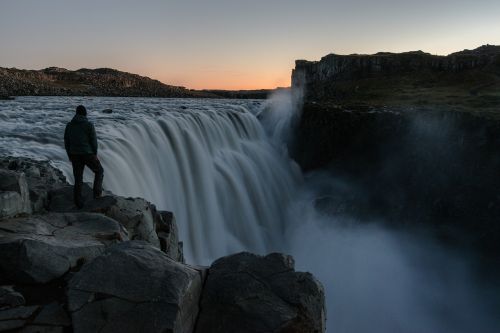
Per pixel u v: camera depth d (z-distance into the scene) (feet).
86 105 204.64
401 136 124.67
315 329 24.39
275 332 22.98
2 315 20.93
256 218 109.60
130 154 79.00
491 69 223.71
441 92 187.42
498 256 98.53
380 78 245.65
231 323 23.22
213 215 94.17
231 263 26.99
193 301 23.26
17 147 72.95
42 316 20.95
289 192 135.13
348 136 136.77
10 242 24.93
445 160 112.98
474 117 110.22
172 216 43.24
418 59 248.93
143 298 21.03
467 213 106.42
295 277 26.25
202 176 99.04
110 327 19.97
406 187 120.47
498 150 103.65
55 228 30.94
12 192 31.58
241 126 143.84
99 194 37.81
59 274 25.04
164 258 23.97
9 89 499.92
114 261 22.77
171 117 105.70
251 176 116.98
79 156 35.86
